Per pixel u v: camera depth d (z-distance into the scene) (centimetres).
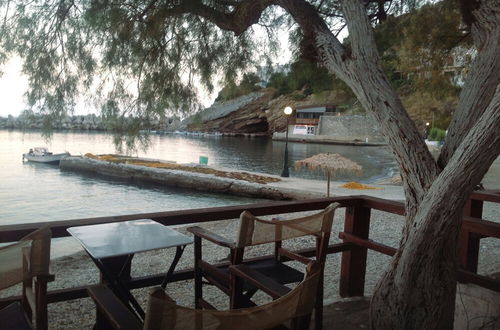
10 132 10444
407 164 237
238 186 2175
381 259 680
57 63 361
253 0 333
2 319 179
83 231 238
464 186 211
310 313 149
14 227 230
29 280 185
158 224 256
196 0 350
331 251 366
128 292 238
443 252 230
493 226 274
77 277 642
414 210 240
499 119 195
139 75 390
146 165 2977
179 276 291
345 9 253
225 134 10650
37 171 3312
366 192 1683
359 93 250
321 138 7781
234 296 228
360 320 324
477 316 304
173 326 110
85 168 3278
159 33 376
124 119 379
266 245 768
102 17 362
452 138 239
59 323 452
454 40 473
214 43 428
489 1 226
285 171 2328
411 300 237
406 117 238
